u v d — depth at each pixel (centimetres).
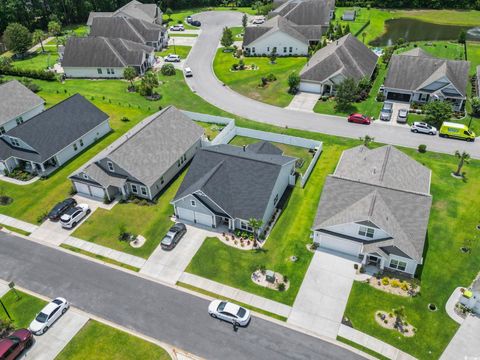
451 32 11162
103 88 8169
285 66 8956
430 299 3628
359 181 4194
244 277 3906
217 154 4738
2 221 4691
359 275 3875
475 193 4906
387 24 12094
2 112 6356
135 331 3453
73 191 5128
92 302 3719
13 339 3241
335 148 5881
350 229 3938
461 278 3822
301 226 4481
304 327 3444
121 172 4916
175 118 5769
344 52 7812
